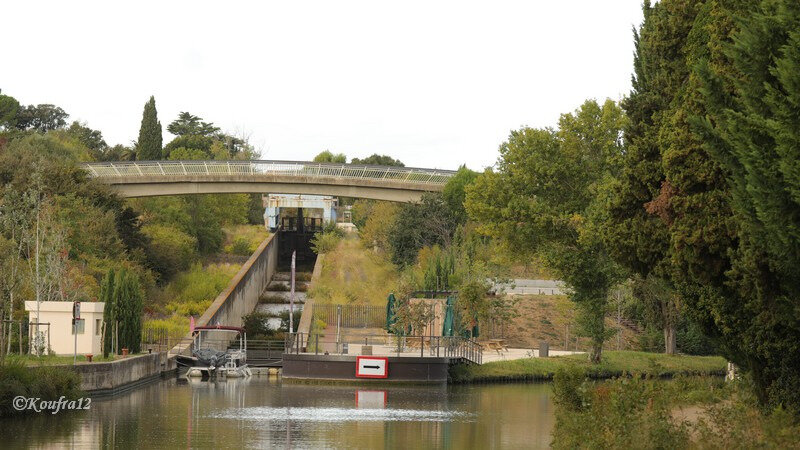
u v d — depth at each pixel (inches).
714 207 1229.1
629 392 1221.7
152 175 5027.1
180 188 5073.8
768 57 984.3
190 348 3240.7
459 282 3516.2
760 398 1213.7
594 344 3036.4
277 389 2486.5
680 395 1373.0
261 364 3230.8
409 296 2984.7
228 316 4106.8
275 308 4990.2
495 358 3166.8
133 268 3759.8
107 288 2689.5
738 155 997.8
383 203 5467.5
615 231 1481.3
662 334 3806.6
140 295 2864.2
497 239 3265.3
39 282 2652.6
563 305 3553.2
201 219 5565.9
